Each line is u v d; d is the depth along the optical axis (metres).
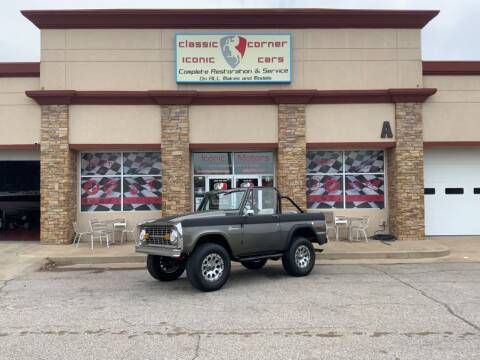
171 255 7.84
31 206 15.61
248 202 8.95
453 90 14.63
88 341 5.43
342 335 5.53
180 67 14.16
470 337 5.40
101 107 14.09
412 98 14.30
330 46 14.43
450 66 14.59
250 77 14.25
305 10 14.13
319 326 5.92
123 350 5.11
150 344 5.30
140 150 14.66
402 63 14.50
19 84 14.16
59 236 13.83
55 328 5.98
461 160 15.54
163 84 14.24
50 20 13.94
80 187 14.74
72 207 14.30
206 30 14.30
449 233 15.43
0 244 13.92
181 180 14.04
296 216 9.59
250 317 6.39
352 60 14.44
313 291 8.00
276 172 14.85
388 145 14.38
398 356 4.81
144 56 14.24
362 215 15.07
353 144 14.33
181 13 14.00
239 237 8.56
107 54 14.19
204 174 15.00
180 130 14.08
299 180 14.15
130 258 11.66
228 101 14.21
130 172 14.88
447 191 15.49
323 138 14.33
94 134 14.05
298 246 9.45
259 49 14.27
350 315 6.41
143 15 14.00
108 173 14.84
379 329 5.75
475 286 8.30
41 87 14.02
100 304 7.27
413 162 14.30
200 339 5.46
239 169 15.05
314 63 14.41
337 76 14.42
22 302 7.46
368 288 8.20
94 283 9.04
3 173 15.49
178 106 14.09
